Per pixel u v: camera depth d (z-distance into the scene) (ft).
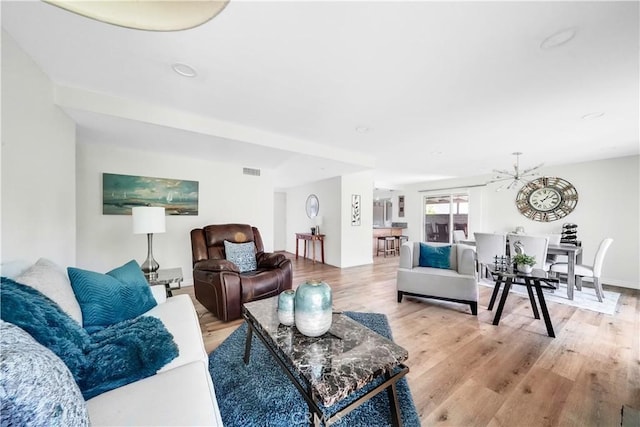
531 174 16.56
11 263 4.13
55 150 6.31
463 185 20.76
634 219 13.10
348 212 17.75
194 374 3.48
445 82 6.24
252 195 14.23
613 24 4.25
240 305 8.20
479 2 3.86
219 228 10.91
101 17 1.97
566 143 11.13
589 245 14.40
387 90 6.63
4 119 4.43
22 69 4.95
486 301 10.43
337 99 7.18
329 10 4.02
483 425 4.16
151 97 7.09
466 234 21.13
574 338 7.20
